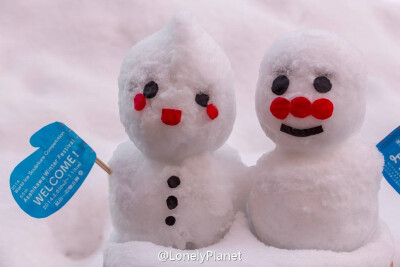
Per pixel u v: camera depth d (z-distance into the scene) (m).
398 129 0.62
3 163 1.13
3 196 1.03
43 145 0.63
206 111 0.58
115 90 1.32
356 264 0.57
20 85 1.31
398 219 0.91
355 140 0.61
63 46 1.39
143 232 0.62
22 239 0.93
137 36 1.39
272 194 0.59
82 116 1.24
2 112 1.24
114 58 1.38
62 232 0.98
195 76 0.58
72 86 1.30
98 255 0.94
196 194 0.60
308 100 0.55
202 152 0.62
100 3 1.42
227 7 1.40
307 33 0.59
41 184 0.63
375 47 1.37
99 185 1.05
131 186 0.62
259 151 1.15
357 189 0.58
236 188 0.64
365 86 0.58
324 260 0.56
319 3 1.45
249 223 0.64
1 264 0.87
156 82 0.58
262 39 1.34
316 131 0.57
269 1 1.46
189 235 0.61
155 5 1.41
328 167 0.58
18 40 1.40
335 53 0.57
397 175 0.63
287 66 0.57
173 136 0.58
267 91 0.58
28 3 1.43
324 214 0.57
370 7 1.48
